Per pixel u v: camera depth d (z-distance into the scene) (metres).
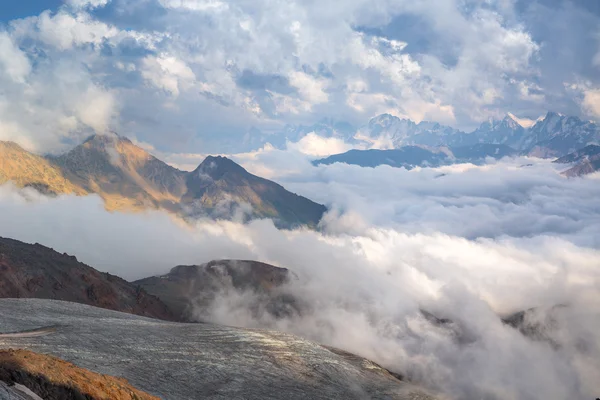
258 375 110.69
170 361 103.88
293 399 104.31
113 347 102.50
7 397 54.16
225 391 98.06
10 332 101.94
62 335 101.94
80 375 66.06
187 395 91.31
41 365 63.00
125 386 70.62
